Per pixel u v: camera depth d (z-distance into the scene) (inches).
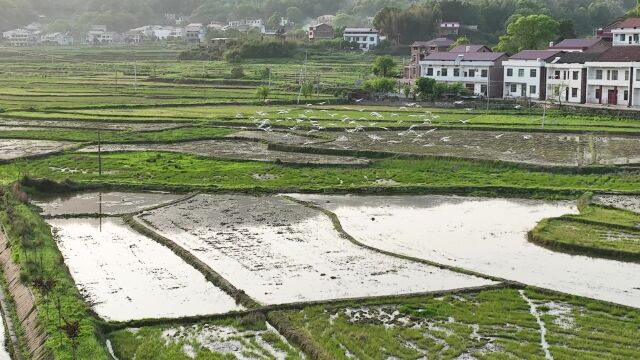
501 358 1284.4
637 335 1371.8
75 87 6092.5
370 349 1318.9
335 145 3383.4
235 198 2536.9
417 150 3235.7
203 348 1337.4
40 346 1296.8
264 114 4451.3
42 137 3595.0
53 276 1621.6
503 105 4874.5
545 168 2888.8
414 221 2220.7
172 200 2497.5
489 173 2883.9
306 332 1386.6
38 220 2121.1
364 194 2610.7
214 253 1881.2
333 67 7760.8
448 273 1728.6
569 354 1295.5
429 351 1316.4
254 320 1445.6
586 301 1533.0
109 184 2679.6
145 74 7377.0
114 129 3890.3
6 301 1558.8
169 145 3506.4
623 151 3216.0
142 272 1750.7
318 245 1953.7
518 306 1518.2
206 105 5017.2
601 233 2031.3
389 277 1697.8
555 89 4825.3
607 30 5964.6
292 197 2554.1
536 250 1923.0
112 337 1380.4
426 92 5255.9
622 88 4517.7
